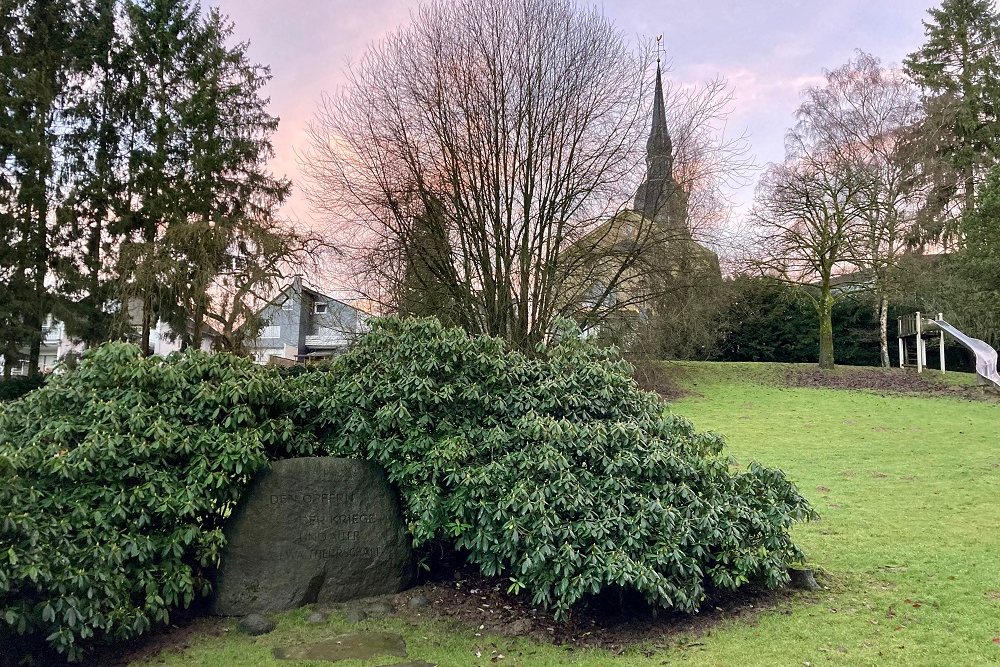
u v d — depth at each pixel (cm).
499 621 546
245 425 581
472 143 1491
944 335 2566
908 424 1602
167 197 2345
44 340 2386
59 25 2330
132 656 475
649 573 486
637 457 564
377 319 706
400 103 1495
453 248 1581
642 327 1906
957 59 2923
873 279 2517
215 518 563
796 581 596
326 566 569
